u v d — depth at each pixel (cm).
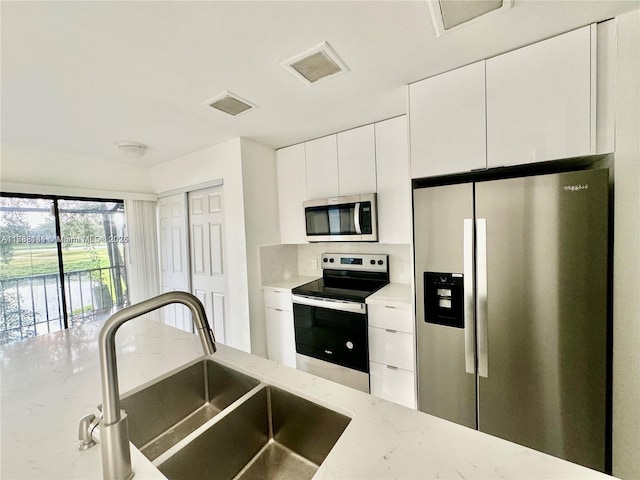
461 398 155
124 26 110
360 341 217
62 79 146
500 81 141
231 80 155
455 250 152
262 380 107
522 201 134
